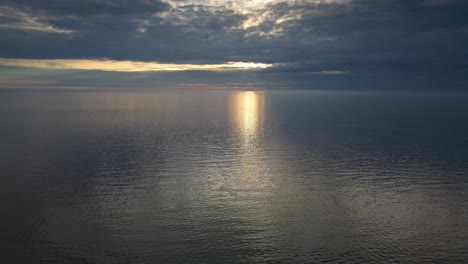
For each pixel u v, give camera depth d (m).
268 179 60.16
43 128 119.00
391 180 60.09
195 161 73.00
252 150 85.56
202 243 37.09
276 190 54.28
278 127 133.50
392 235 39.28
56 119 149.75
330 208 47.06
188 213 44.78
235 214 44.72
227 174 63.16
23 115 165.62
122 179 58.84
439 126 133.50
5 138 96.56
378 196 51.91
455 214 45.03
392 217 44.03
